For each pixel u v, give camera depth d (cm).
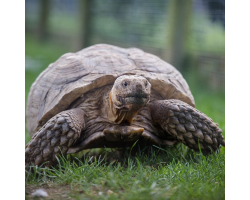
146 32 1050
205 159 372
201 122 402
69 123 370
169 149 420
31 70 1149
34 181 336
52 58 1368
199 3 895
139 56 449
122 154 420
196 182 315
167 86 412
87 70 418
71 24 1566
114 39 1198
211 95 830
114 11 1187
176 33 899
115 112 372
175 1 895
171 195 285
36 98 451
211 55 865
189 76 895
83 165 351
